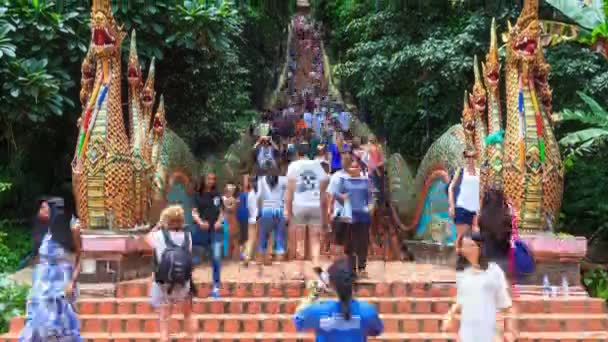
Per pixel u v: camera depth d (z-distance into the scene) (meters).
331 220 8.85
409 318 7.98
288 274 9.46
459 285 5.82
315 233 8.73
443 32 16.64
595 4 10.55
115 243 8.86
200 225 8.76
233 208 11.00
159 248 7.01
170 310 7.19
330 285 4.95
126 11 13.93
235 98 19.80
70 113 14.48
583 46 13.31
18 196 14.29
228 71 18.50
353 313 4.82
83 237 8.84
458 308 5.84
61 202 6.77
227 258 11.12
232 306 8.28
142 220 10.21
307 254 11.27
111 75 9.91
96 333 7.87
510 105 9.72
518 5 15.12
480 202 9.36
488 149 10.01
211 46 15.45
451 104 16.20
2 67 12.18
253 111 24.05
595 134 10.35
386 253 11.62
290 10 45.84
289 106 34.31
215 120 17.61
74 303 7.09
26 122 13.57
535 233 9.26
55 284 6.20
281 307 8.29
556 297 8.56
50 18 12.73
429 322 7.96
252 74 28.88
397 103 17.66
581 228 12.67
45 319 6.09
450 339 7.66
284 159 15.55
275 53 39.03
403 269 10.22
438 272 9.88
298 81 44.44
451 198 9.19
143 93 11.40
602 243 12.51
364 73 18.05
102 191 9.52
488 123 10.65
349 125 24.39
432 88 15.78
